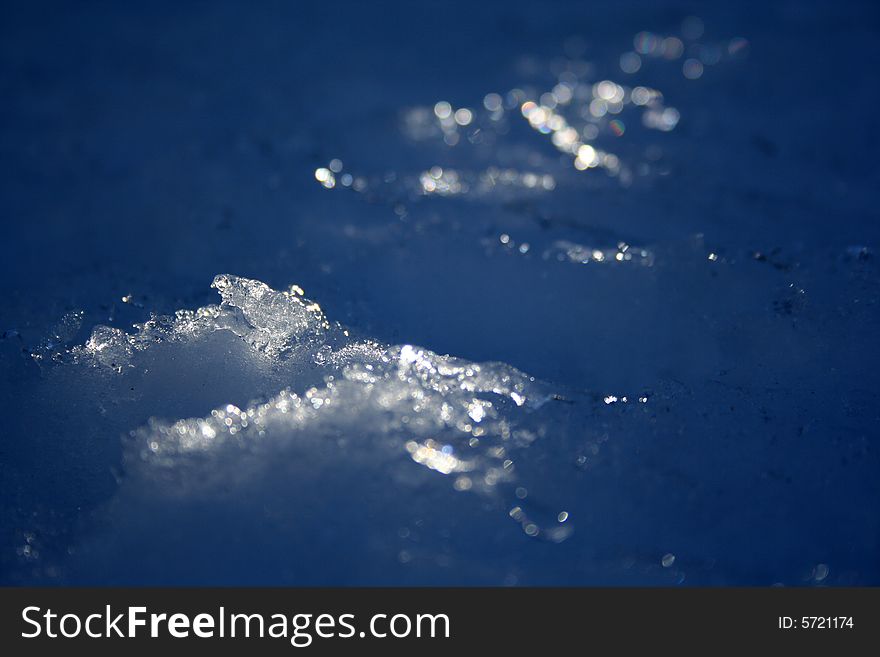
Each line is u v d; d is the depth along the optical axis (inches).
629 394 75.4
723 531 63.7
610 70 169.9
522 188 119.6
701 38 182.9
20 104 147.8
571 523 63.9
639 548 62.5
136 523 63.2
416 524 63.3
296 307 78.4
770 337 81.6
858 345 79.8
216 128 138.9
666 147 136.2
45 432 70.1
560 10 203.0
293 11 199.3
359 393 71.2
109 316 81.1
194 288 87.2
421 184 120.0
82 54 171.2
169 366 73.6
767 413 73.4
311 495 64.7
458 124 144.8
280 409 69.9
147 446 67.6
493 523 63.6
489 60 175.2
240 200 113.2
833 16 188.9
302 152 129.8
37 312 82.9
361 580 60.2
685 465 68.4
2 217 110.9
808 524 64.3
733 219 108.4
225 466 66.4
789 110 148.6
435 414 70.4
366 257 96.2
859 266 90.5
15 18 189.9
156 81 159.2
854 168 125.6
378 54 177.6
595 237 101.8
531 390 73.2
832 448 70.0
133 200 114.7
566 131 143.5
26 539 63.1
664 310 86.4
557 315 86.0
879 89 152.4
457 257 96.7
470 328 82.7
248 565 61.0
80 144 132.8
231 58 172.6
